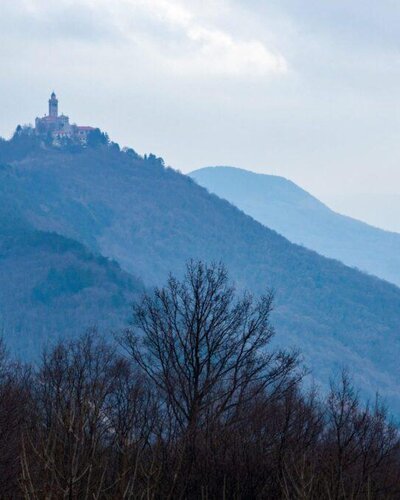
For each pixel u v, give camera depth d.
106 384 78.75
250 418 82.19
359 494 64.75
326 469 66.06
